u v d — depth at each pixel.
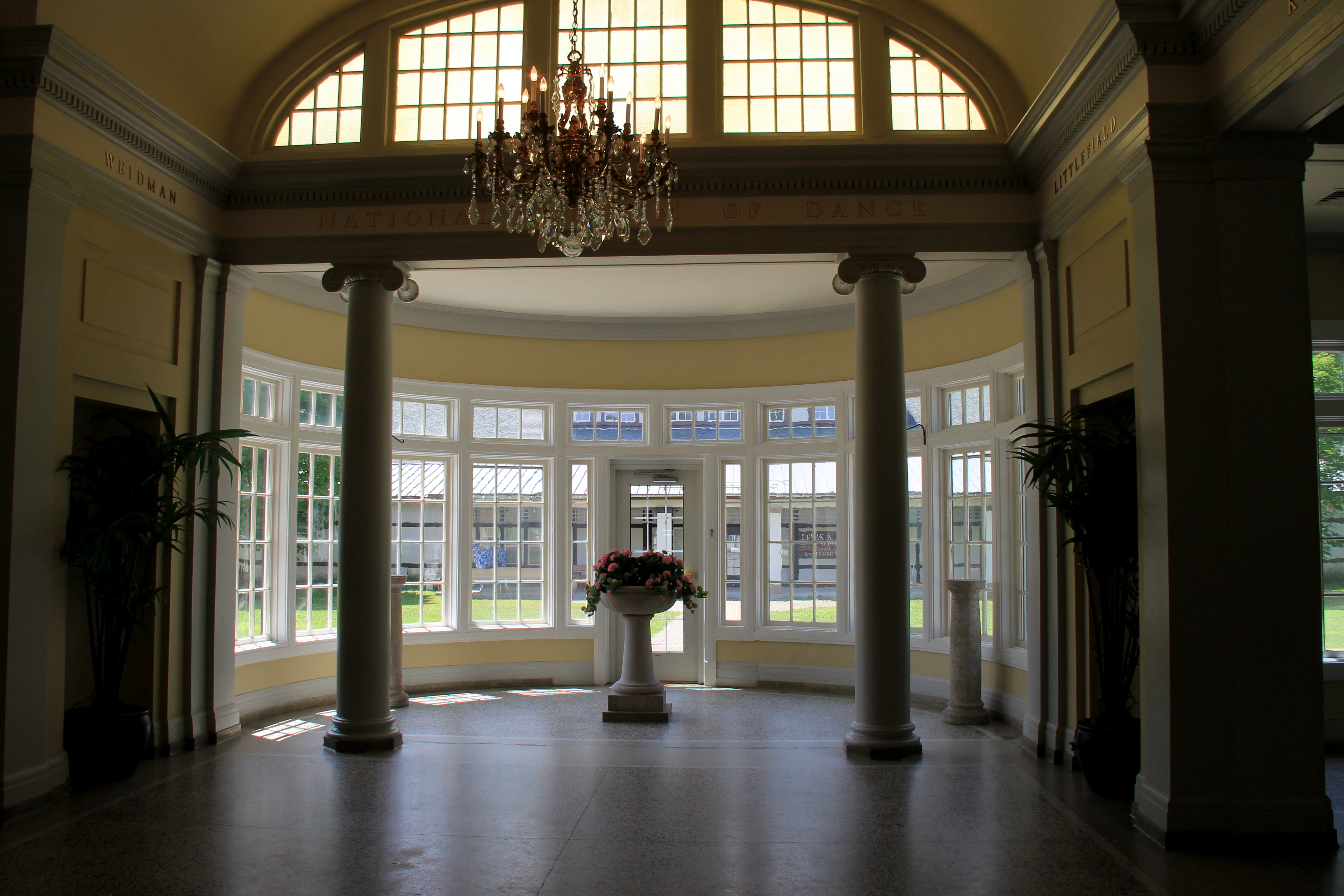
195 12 4.91
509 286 7.19
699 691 7.73
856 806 4.32
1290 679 3.73
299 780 4.73
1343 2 2.94
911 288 5.66
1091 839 3.84
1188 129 3.86
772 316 8.10
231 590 5.65
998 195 5.40
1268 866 3.52
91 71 4.39
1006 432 6.54
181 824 4.02
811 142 5.52
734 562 8.21
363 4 5.76
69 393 4.44
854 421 7.65
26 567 4.14
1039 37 5.00
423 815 4.17
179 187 5.21
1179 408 3.80
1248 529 3.76
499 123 3.68
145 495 4.66
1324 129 3.92
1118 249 4.35
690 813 4.22
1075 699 4.96
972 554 7.03
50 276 4.28
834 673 7.61
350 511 5.42
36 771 4.20
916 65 5.68
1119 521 4.26
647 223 4.12
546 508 8.34
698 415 8.38
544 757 5.26
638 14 5.76
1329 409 5.86
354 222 5.53
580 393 8.29
